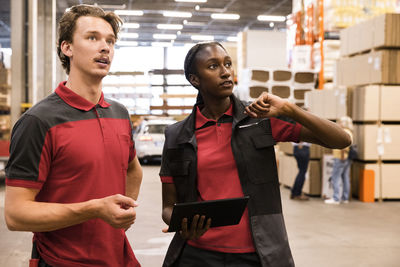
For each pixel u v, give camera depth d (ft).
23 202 4.66
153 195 26.43
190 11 76.64
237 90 36.09
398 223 19.19
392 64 24.48
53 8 43.60
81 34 5.05
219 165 5.60
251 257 5.42
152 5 71.41
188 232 5.10
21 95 30.01
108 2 68.80
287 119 5.60
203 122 5.79
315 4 32.22
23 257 14.03
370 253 14.62
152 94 67.05
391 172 24.73
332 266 13.26
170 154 5.81
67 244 5.03
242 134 5.59
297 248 15.21
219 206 4.88
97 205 4.47
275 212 5.54
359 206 23.22
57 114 4.98
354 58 26.68
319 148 25.99
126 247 5.52
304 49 32.63
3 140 27.78
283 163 30.40
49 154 4.91
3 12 63.52
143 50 94.84
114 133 5.34
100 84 5.35
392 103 24.81
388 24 23.94
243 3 71.31
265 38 38.88
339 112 25.66
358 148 25.22
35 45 30.55
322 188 25.63
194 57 5.68
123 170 5.45
